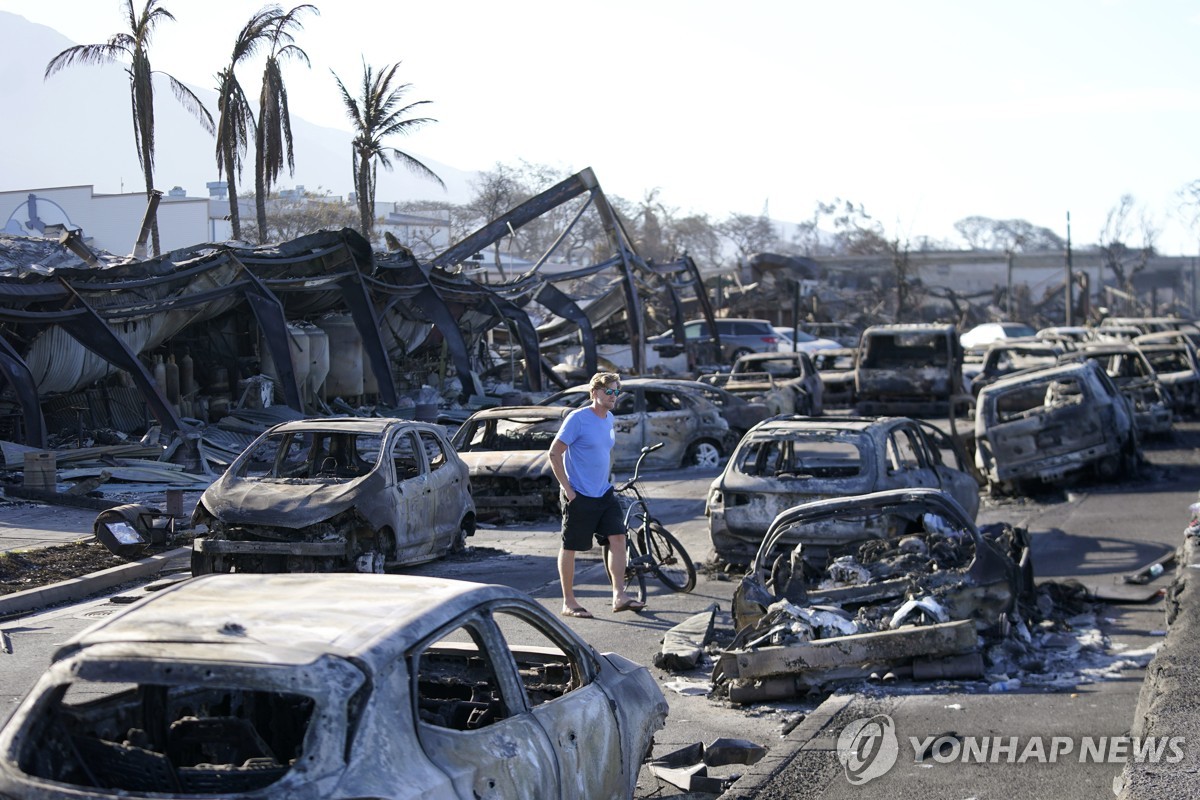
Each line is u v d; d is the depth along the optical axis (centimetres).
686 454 2112
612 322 4244
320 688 343
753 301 6319
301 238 2484
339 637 369
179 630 373
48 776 361
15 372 1852
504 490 1597
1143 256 9038
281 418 2348
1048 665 796
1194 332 3628
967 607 828
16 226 6575
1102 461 1712
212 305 2388
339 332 2948
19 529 1403
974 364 3562
